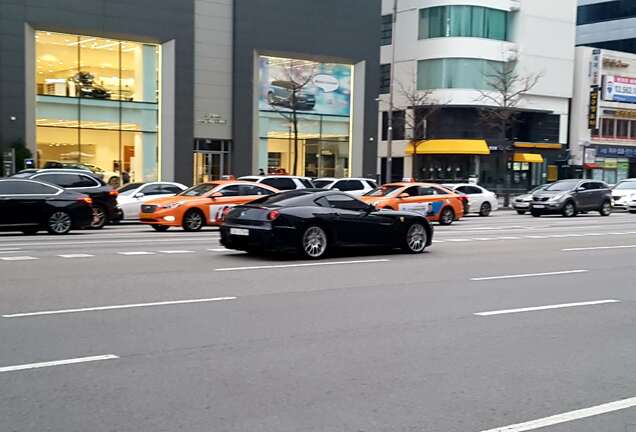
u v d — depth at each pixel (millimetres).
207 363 6418
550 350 7227
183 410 5191
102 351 6730
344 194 14922
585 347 7391
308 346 7125
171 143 35500
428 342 7426
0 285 10281
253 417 5082
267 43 38094
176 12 35250
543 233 22641
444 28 51281
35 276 11180
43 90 32781
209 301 9336
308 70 39969
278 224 13688
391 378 6117
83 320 8016
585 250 17297
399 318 8594
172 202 21047
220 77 37344
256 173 38344
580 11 71000
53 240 17812
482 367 6527
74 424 4867
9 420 4926
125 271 11914
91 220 20344
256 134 38281
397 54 54062
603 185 34750
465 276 12281
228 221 14352
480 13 51625
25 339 7113
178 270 12156
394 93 54094
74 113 33625
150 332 7516
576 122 58188
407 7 53344
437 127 51562
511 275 12547
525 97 54094
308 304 9312
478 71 51281
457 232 22672
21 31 31391
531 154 54000
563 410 5398
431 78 51812
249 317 8406
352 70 41281
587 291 11008
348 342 7332
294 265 13172
